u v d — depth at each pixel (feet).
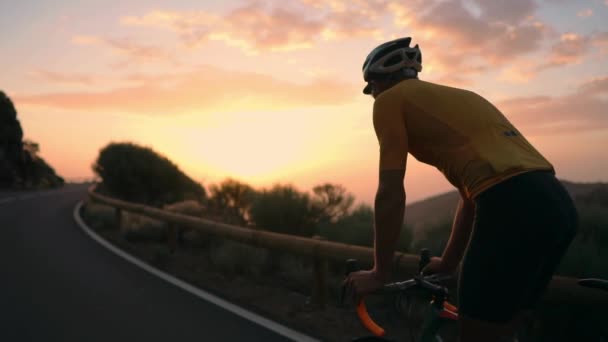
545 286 6.33
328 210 36.63
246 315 18.34
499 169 5.76
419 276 6.86
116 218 51.67
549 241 5.60
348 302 20.20
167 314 18.40
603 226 21.74
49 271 26.81
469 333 6.00
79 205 91.45
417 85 6.51
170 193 96.99
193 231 38.37
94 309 19.06
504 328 5.89
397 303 7.29
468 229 6.99
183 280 24.97
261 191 38.70
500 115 6.53
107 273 26.45
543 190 5.68
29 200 104.06
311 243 19.67
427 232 26.71
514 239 5.62
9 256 31.83
